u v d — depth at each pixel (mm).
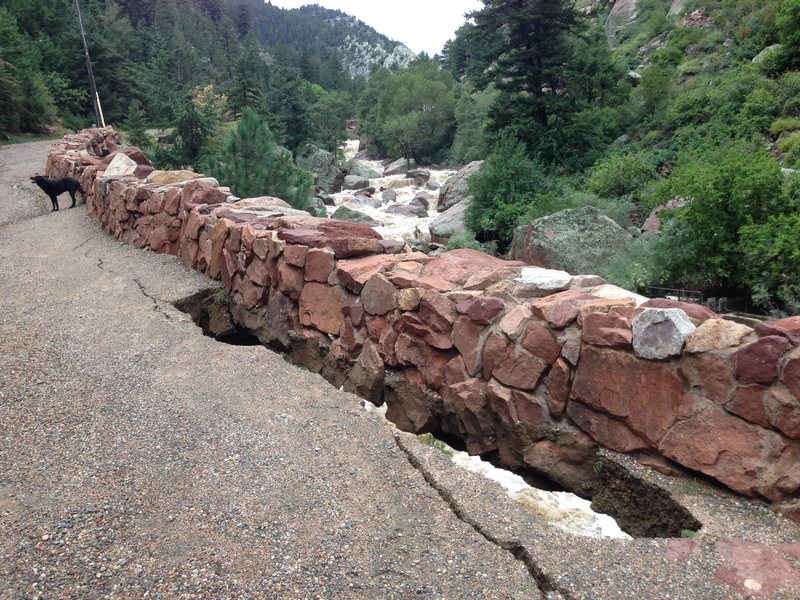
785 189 7309
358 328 4824
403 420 4355
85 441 3484
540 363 3480
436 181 32438
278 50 98625
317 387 4289
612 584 2289
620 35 38156
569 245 10398
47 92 32250
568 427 3400
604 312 3229
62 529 2664
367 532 2646
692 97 18453
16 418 3758
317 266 5234
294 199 13586
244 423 3693
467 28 25562
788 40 16625
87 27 41969
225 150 13398
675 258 8281
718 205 7656
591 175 16656
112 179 10102
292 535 2625
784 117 14992
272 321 5809
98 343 5133
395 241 5523
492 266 4555
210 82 59000
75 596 2252
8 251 9000
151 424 3689
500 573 2385
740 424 2682
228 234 6648
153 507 2838
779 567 2299
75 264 8016
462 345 3938
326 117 47469
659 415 2951
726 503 2703
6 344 5035
